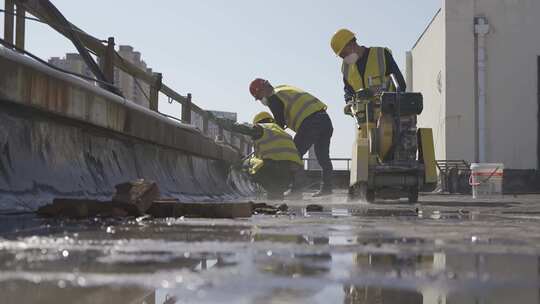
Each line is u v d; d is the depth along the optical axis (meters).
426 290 1.37
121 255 2.01
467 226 3.76
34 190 4.41
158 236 2.76
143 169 7.38
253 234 2.95
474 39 30.08
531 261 1.92
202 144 10.49
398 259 1.95
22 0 5.06
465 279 1.52
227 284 1.44
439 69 31.84
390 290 1.37
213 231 3.11
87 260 1.88
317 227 3.56
